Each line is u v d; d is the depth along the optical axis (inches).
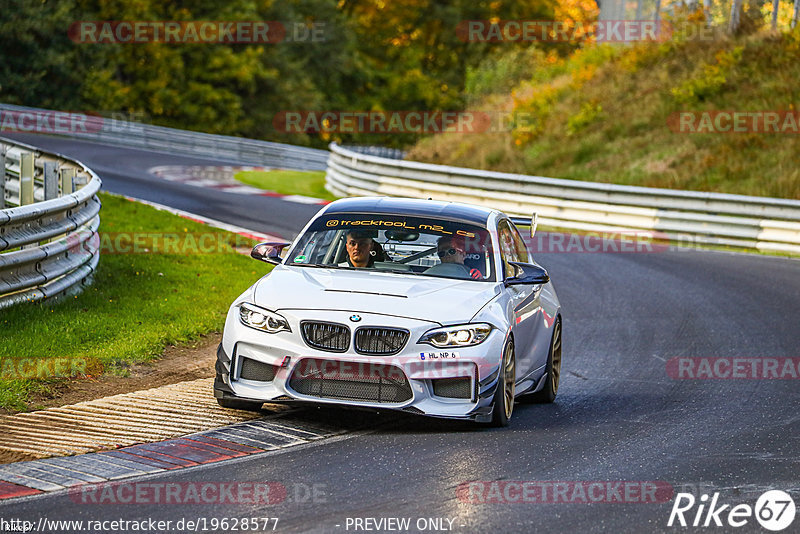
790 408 1193.4
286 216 3031.5
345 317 957.8
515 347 1066.7
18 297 1323.8
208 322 1469.0
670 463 916.0
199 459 855.1
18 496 735.7
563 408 1182.9
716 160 3774.6
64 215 1489.9
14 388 1036.5
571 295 2096.5
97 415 979.9
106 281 1632.6
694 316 1883.6
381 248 1102.4
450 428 1018.7
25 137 5123.0
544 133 4643.2
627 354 1541.6
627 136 4291.3
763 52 4372.5
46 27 6943.9
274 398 960.3
